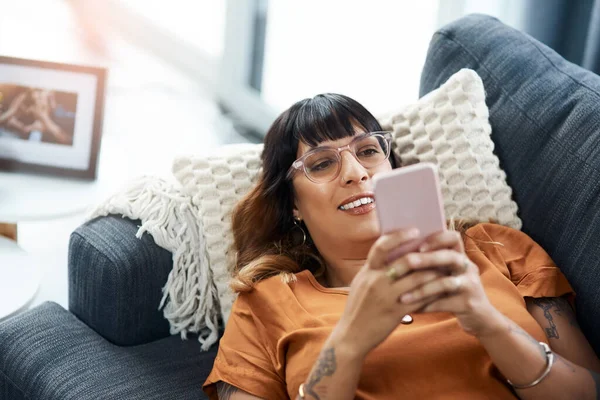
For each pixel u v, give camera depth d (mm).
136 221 1667
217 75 3775
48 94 2031
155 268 1619
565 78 1610
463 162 1607
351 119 1495
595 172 1469
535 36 2123
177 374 1554
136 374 1536
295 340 1375
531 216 1564
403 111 1689
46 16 4340
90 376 1513
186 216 1637
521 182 1589
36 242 2734
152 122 3480
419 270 1129
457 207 1605
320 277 1569
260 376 1392
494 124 1649
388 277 1125
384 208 1094
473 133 1614
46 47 3969
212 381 1425
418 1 2729
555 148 1542
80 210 1888
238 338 1442
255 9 3436
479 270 1444
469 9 2398
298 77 3303
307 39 3215
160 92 3768
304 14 3201
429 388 1290
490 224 1540
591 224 1457
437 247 1125
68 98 2029
